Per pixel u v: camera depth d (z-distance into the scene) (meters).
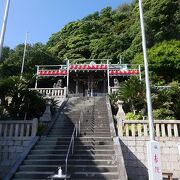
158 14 38.22
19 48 38.75
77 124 15.99
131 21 50.28
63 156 11.13
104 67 28.00
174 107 16.86
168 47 33.97
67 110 19.42
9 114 16.95
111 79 29.16
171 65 32.38
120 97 18.22
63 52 48.06
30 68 36.78
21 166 10.34
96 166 10.08
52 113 18.75
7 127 13.31
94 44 47.41
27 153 11.30
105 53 44.91
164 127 12.86
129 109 17.95
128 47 44.75
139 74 26.27
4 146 12.88
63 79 29.31
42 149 12.00
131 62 37.84
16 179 9.60
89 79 29.14
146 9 41.38
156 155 7.79
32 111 17.47
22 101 17.06
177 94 17.12
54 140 12.93
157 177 7.55
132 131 12.87
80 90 29.17
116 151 11.04
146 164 12.22
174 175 11.95
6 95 16.81
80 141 12.48
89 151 11.46
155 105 16.88
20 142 12.90
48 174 9.77
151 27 37.72
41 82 29.14
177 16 37.50
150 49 35.09
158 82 27.77
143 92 16.91
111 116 16.64
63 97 23.14
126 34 46.50
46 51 40.75
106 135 14.05
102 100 21.78
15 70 36.44
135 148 12.53
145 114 16.53
